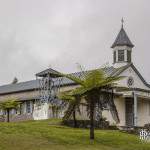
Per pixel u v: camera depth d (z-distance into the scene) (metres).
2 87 82.19
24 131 32.31
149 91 60.66
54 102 57.06
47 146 28.27
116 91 57.56
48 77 59.69
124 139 34.59
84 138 32.53
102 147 30.02
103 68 33.72
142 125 61.66
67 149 28.00
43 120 51.06
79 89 31.92
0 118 63.31
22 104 68.94
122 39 64.38
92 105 31.83
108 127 48.38
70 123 45.81
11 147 26.95
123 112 59.06
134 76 61.69
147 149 32.06
